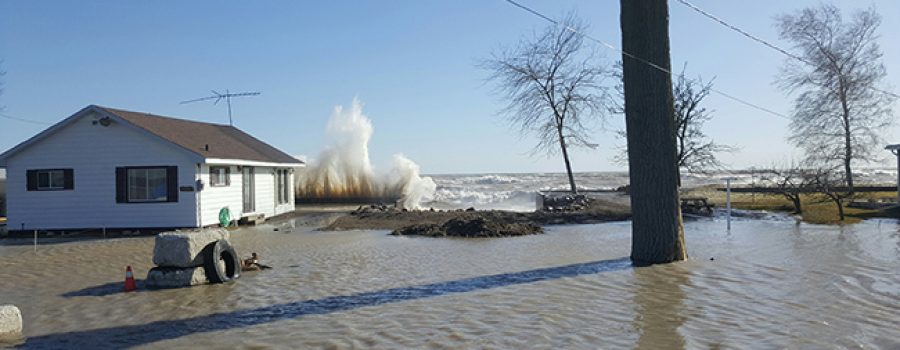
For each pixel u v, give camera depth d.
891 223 19.19
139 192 19.62
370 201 36.03
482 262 12.30
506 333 6.93
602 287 9.42
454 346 6.47
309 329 7.30
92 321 8.00
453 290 9.47
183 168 19.36
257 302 8.95
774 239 15.27
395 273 11.18
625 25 12.22
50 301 9.28
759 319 7.29
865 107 35.91
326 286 10.05
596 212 23.48
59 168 19.75
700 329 6.91
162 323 7.81
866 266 10.88
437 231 17.73
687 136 30.95
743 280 9.76
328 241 16.56
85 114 19.44
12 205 19.88
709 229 18.19
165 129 20.98
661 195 11.80
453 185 67.31
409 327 7.28
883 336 6.52
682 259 11.87
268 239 17.27
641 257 11.95
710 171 32.25
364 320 7.67
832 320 7.19
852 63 36.34
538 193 33.03
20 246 16.88
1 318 7.30
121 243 16.97
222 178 21.11
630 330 6.94
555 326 7.18
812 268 10.75
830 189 27.08
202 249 10.62
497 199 38.69
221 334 7.19
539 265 11.73
